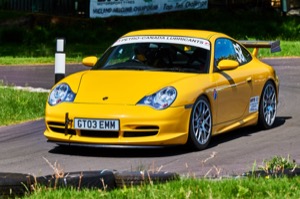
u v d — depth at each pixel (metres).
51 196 8.52
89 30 47.69
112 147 12.69
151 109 12.65
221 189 8.83
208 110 13.61
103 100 12.88
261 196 8.56
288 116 17.81
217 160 12.52
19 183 8.87
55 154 13.22
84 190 8.77
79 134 12.88
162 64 13.99
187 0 49.91
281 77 25.95
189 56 14.16
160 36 14.66
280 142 14.34
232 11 50.66
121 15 49.22
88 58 14.59
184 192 8.46
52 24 48.03
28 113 17.77
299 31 47.22
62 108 13.02
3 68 31.42
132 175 9.20
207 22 48.53
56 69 19.17
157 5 49.47
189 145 13.28
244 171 11.46
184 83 13.20
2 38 44.69
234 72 14.81
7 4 51.06
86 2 49.78
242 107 14.99
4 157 13.02
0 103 18.30
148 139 12.60
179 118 12.81
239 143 14.23
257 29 47.12
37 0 50.66
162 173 9.37
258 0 51.31
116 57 14.43
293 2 52.56
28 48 42.03
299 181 9.20
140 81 13.22
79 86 13.33
